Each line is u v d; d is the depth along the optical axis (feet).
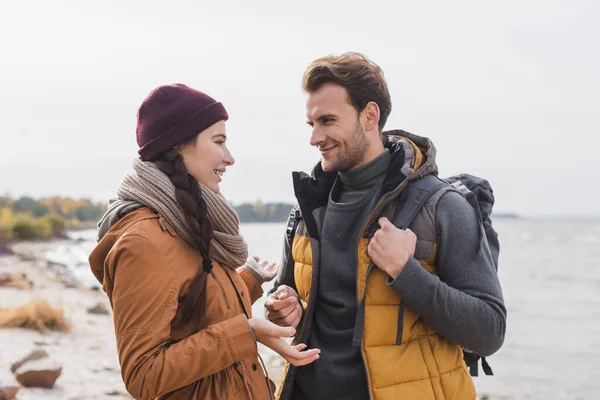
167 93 6.74
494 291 7.27
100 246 6.48
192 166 6.77
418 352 7.36
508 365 31.24
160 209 6.38
